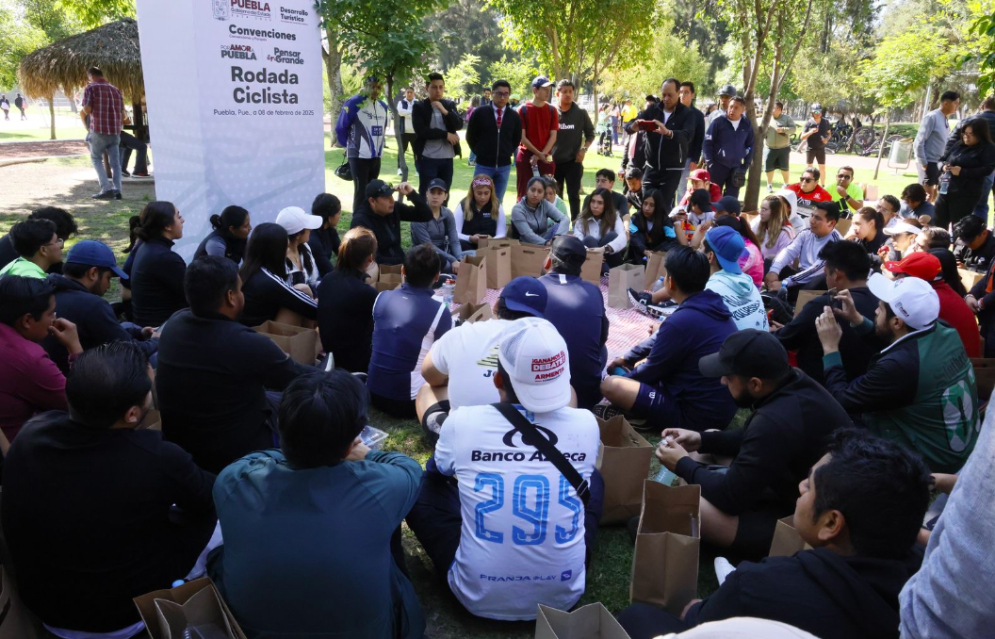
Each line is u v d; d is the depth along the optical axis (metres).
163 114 6.37
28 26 22.91
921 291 3.38
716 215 6.58
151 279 4.64
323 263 5.86
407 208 6.75
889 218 7.37
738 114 9.92
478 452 2.51
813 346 4.28
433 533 2.78
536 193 7.51
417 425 4.23
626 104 24.31
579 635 2.13
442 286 6.58
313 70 6.92
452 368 3.39
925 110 26.77
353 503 2.05
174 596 2.10
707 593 2.97
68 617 2.35
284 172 6.89
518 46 14.06
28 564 2.27
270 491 2.04
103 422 2.24
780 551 2.61
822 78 31.56
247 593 2.00
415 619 2.36
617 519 3.28
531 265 6.75
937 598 1.36
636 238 7.64
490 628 2.71
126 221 9.09
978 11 6.82
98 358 2.22
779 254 6.55
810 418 2.79
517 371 2.48
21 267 3.78
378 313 4.17
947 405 3.35
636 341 5.73
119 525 2.27
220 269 2.95
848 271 4.17
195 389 2.90
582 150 9.61
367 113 8.79
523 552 2.48
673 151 9.04
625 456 3.14
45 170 13.29
